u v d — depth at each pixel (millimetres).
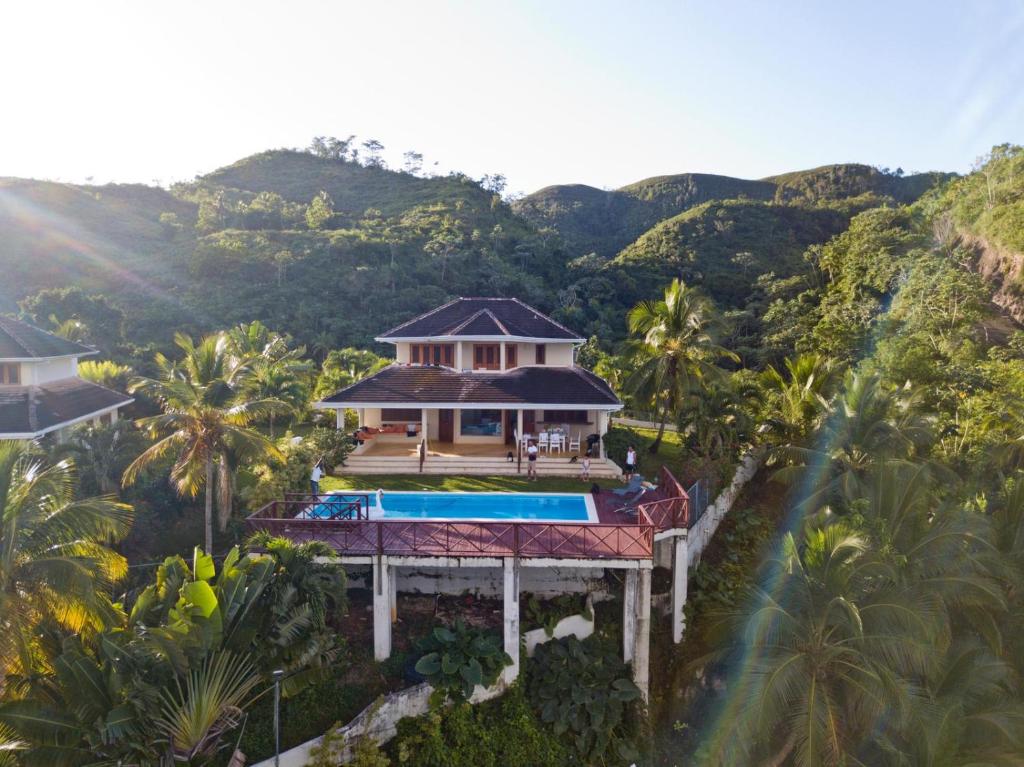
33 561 13984
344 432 28781
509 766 16062
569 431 30531
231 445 21031
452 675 16656
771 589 17094
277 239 95750
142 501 23734
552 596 19766
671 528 19234
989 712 16078
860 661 15531
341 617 18422
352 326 69688
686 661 19328
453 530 17891
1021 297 59062
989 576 18422
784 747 16000
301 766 15039
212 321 67188
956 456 27672
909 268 65500
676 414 29844
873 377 25656
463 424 31141
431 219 119562
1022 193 66875
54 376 30891
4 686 14336
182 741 14148
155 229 104188
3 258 81250
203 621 14055
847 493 21156
